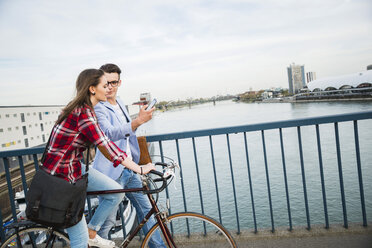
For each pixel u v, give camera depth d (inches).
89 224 74.7
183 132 95.8
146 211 89.3
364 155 1050.1
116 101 95.3
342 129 1660.9
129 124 69.8
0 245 84.4
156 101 71.3
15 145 1464.1
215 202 796.6
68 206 58.4
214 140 1936.5
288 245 90.8
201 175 1063.0
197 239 71.3
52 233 73.7
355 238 90.2
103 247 74.9
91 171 70.2
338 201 716.7
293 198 773.9
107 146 59.4
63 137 58.3
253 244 93.7
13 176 1019.3
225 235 68.5
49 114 1876.2
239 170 1077.8
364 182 800.3
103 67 89.0
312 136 1569.9
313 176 916.6
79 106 59.0
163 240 71.8
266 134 1905.8
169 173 64.9
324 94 5398.6
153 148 1625.2
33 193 58.2
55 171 58.9
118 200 73.8
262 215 702.5
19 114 1529.3
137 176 87.4
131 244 96.1
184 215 70.5
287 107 4628.4
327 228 96.1
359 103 3639.3
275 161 1147.9
